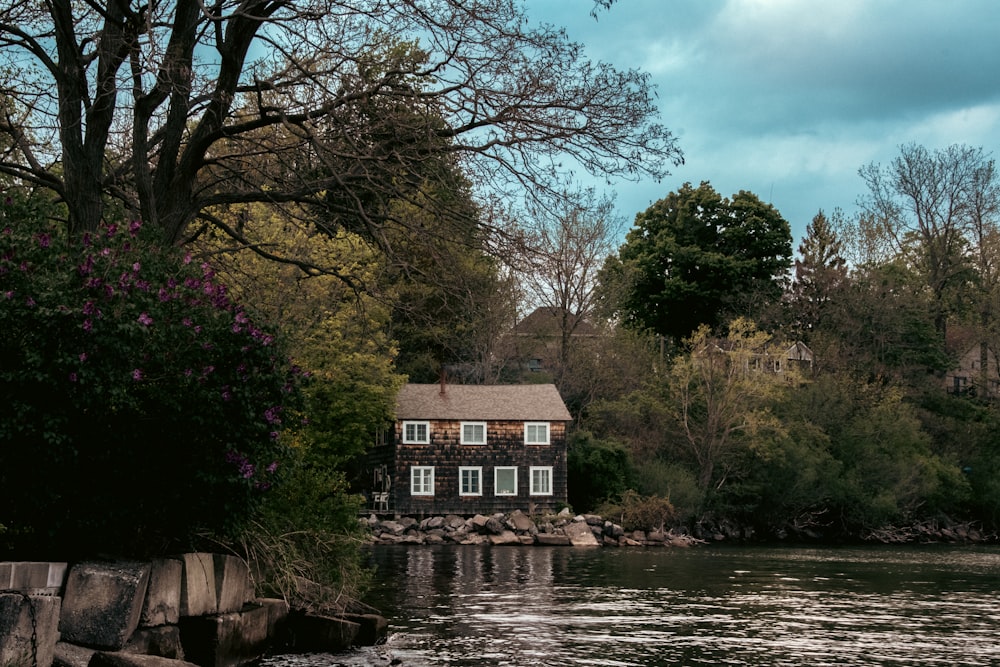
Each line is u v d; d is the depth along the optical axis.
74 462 11.30
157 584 11.52
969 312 74.94
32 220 11.98
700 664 15.31
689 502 54.94
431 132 15.94
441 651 15.84
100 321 10.85
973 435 67.19
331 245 33.00
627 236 82.75
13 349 10.80
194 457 12.31
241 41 16.19
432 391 56.31
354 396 38.31
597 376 64.81
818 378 64.31
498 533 50.28
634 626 19.30
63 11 14.99
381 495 54.78
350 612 16.61
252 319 13.20
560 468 55.56
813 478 57.25
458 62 15.62
